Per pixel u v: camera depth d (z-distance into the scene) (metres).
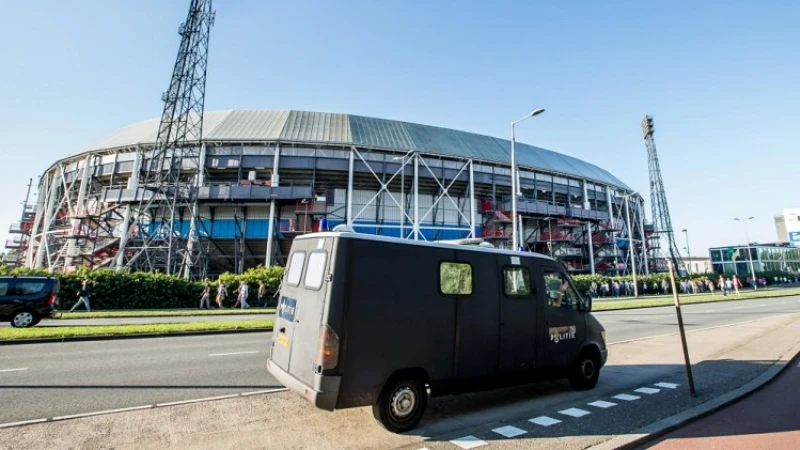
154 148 40.84
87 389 6.87
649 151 78.81
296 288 5.84
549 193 57.59
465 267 6.32
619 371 8.81
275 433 5.03
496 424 5.52
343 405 4.83
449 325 5.88
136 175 42.34
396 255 5.63
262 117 49.16
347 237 5.30
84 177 44.25
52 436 4.77
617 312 24.14
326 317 4.91
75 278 22.59
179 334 13.66
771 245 86.06
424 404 5.51
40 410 5.73
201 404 6.14
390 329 5.32
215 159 42.50
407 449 4.64
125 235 39.72
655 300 34.75
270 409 5.96
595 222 59.47
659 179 77.12
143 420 5.39
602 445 4.74
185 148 43.06
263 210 43.72
